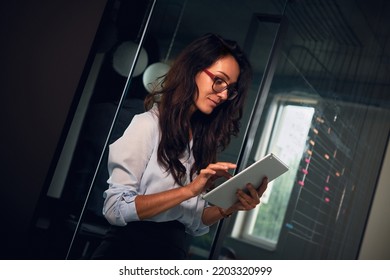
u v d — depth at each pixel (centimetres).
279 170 184
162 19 222
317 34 301
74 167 204
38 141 204
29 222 197
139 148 189
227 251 271
